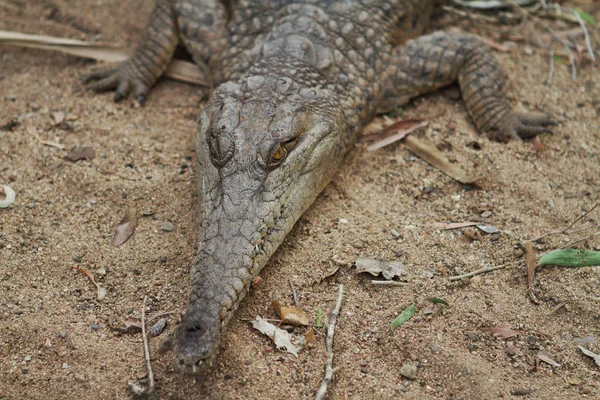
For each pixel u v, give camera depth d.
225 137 6.07
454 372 5.41
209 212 5.90
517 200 7.12
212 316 5.06
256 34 8.05
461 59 8.25
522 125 7.86
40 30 9.20
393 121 8.06
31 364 5.42
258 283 6.04
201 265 5.46
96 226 6.67
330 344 5.54
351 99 7.50
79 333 5.62
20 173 7.15
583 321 5.91
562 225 6.85
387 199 7.07
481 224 6.81
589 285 6.18
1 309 5.78
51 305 5.88
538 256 6.47
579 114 8.33
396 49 8.20
